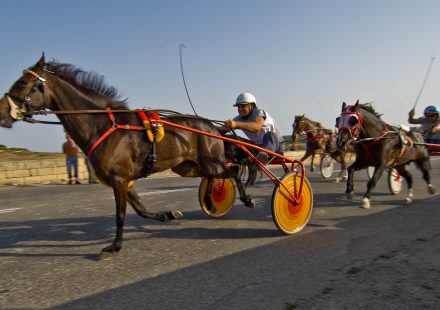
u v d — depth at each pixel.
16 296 3.15
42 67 4.03
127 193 4.57
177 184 11.52
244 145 5.10
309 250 4.25
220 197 6.12
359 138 6.79
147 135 4.38
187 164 5.14
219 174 5.11
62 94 4.12
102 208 7.28
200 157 4.98
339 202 7.57
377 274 3.45
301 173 5.12
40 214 6.77
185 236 5.00
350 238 4.73
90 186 11.71
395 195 8.35
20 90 3.90
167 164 4.68
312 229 5.26
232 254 4.16
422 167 7.84
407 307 2.79
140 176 4.53
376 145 6.73
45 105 4.07
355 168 7.24
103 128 4.19
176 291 3.17
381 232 4.99
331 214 6.33
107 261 4.02
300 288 3.16
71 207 7.47
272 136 5.70
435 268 3.59
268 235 5.00
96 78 4.45
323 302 2.88
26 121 4.02
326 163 12.69
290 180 4.99
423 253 4.05
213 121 5.23
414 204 7.14
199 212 6.69
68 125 4.13
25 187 11.68
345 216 6.14
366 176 12.63
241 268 3.70
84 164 14.01
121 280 3.46
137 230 5.38
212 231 5.25
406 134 7.29
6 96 3.88
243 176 5.93
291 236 4.92
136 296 3.09
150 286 3.29
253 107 5.65
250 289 3.17
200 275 3.53
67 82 4.21
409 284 3.20
